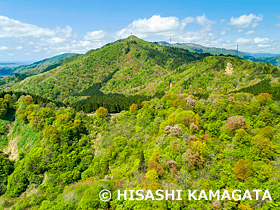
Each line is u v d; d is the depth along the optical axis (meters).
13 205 74.81
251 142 61.47
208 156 58.19
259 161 55.69
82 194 56.56
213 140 70.12
